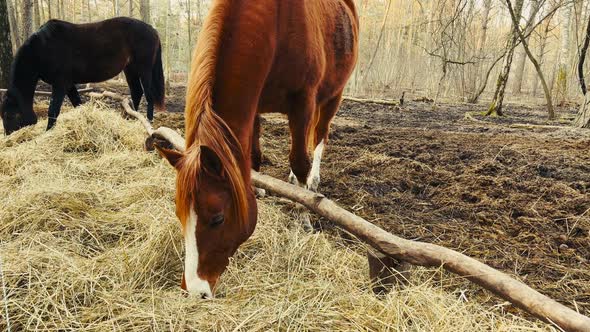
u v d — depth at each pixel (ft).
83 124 14.70
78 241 8.37
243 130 6.27
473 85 43.88
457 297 6.82
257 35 6.39
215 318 5.79
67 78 18.70
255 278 6.95
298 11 7.43
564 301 6.88
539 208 10.40
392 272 6.61
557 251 8.55
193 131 5.46
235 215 5.67
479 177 12.41
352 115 26.96
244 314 5.92
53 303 6.16
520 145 17.07
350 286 6.83
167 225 7.90
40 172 11.94
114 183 11.30
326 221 9.77
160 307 6.11
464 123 24.66
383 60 52.70
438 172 13.14
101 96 23.09
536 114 31.48
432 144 16.80
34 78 17.74
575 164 14.01
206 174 5.36
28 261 7.07
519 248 8.66
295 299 6.37
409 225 9.73
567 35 37.63
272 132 18.88
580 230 9.32
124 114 19.34
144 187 10.43
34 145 13.96
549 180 12.39
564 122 25.81
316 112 10.81
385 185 12.22
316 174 10.91
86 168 12.17
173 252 7.63
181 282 6.48
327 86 9.82
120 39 19.74
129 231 8.62
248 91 6.26
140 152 13.74
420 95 45.65
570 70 51.49
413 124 23.75
